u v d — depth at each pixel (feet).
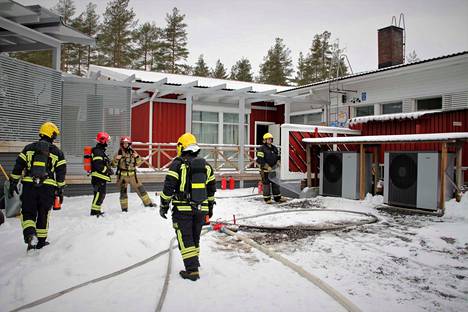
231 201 30.19
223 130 51.80
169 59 114.01
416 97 36.09
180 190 12.50
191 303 10.33
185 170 12.63
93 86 32.71
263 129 56.59
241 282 11.97
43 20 28.53
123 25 107.65
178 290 11.26
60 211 24.62
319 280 11.76
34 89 28.35
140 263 13.69
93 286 11.60
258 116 55.47
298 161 34.55
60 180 16.71
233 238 17.87
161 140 47.37
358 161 30.27
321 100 45.83
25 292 11.23
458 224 20.92
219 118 51.47
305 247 16.34
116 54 106.93
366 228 20.12
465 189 26.96
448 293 11.27
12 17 27.02
